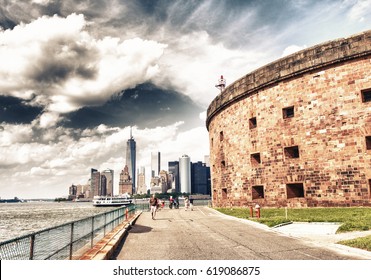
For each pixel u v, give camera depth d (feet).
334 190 79.05
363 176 74.43
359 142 76.28
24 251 18.85
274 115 95.40
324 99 83.87
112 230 49.37
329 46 83.51
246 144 105.09
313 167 83.97
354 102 78.38
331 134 81.46
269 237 43.29
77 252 28.91
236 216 75.31
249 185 101.96
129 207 81.05
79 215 338.54
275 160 93.50
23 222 262.67
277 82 95.50
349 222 50.52
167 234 48.24
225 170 116.78
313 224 54.34
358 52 77.56
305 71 87.71
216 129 130.62
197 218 75.77
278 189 91.66
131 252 34.60
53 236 22.86
